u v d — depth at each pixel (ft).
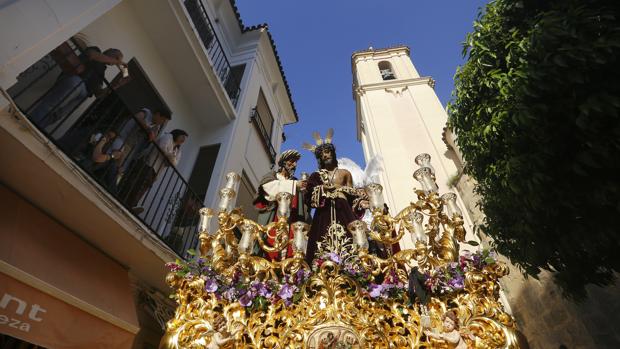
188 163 26.61
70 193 12.94
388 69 50.08
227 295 8.52
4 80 10.83
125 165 17.99
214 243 10.01
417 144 34.45
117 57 18.15
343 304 8.12
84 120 16.11
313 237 11.23
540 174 11.76
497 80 14.26
